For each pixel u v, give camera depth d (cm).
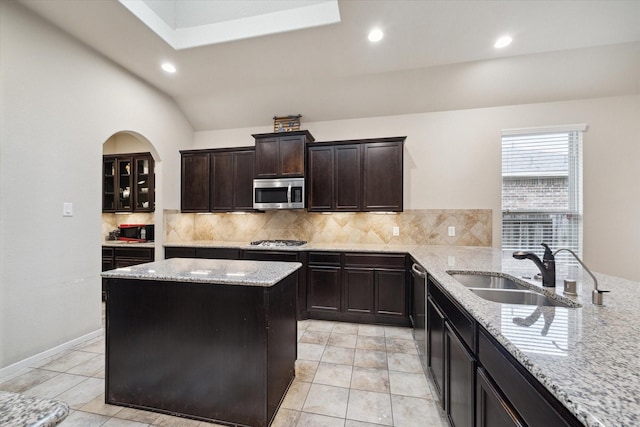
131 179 431
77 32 248
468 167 349
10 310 209
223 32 260
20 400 59
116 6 219
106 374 176
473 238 347
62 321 243
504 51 277
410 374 211
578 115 320
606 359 73
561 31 245
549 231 331
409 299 303
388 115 372
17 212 213
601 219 317
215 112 404
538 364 71
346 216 383
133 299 172
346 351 248
